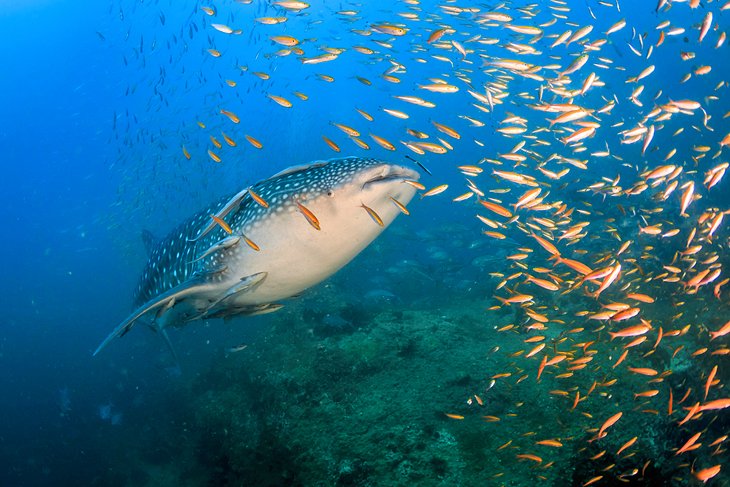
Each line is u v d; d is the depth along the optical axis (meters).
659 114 5.60
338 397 6.11
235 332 15.03
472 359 6.48
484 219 5.54
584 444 4.59
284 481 5.37
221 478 7.42
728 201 13.97
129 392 16.95
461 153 33.44
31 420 18.73
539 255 10.88
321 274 3.92
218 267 4.10
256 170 29.69
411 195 3.67
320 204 3.54
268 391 6.97
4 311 48.75
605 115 25.47
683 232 10.03
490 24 8.87
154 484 9.78
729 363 6.29
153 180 20.23
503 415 5.20
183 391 12.49
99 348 3.68
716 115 25.75
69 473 12.65
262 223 3.72
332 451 5.18
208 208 4.96
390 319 7.76
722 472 5.00
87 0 44.47
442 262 13.68
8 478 13.86
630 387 5.35
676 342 6.79
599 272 4.10
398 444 4.98
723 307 7.73
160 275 5.41
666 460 4.64
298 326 8.55
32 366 27.81
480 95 6.44
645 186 5.59
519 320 7.57
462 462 4.62
